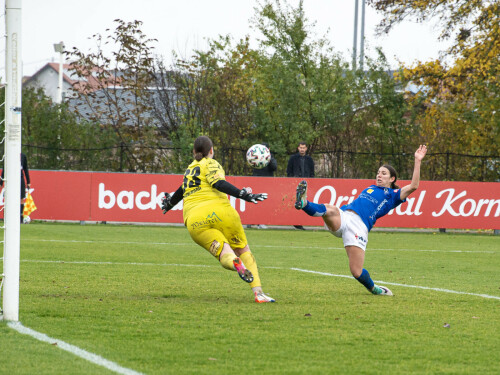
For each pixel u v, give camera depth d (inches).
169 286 614.2
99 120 1915.6
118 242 1083.9
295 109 1817.2
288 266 819.4
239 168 1631.4
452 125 1870.1
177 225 1519.4
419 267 836.6
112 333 397.1
